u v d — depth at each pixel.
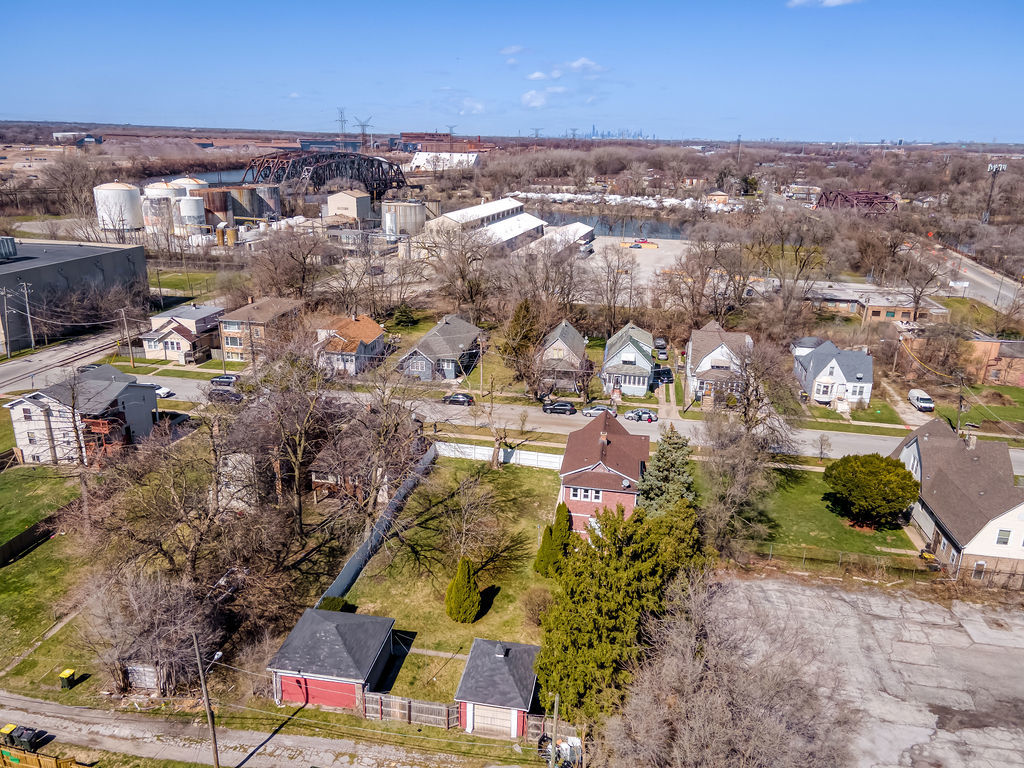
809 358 79.69
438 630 41.19
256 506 48.31
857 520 53.69
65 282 94.69
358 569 46.81
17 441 59.62
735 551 48.12
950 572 46.78
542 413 73.38
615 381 78.50
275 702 36.25
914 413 74.81
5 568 45.97
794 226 142.12
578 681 31.39
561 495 50.94
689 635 30.62
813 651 33.00
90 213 168.62
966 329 86.94
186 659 36.41
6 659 38.22
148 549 41.84
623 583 32.28
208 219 163.88
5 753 31.92
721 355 75.75
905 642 40.53
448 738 34.19
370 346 84.50
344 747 33.41
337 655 35.84
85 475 48.19
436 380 80.25
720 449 53.34
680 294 98.94
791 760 25.80
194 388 76.50
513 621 42.12
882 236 138.25
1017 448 66.12
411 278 122.62
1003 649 40.22
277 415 50.34
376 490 49.97
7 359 83.88
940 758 32.69
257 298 99.31
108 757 32.34
